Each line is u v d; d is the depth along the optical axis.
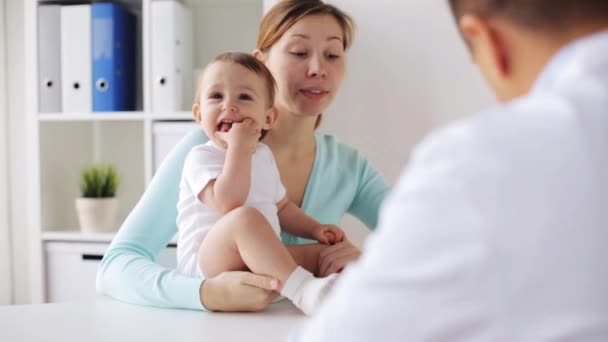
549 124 0.40
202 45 2.35
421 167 0.42
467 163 0.39
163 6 2.04
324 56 1.38
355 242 1.81
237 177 1.16
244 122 1.22
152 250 1.29
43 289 2.11
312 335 0.44
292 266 1.00
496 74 0.49
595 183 0.38
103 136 2.49
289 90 1.37
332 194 1.47
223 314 0.97
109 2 2.22
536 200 0.37
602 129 0.39
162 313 0.98
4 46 2.47
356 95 1.79
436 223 0.39
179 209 1.24
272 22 1.40
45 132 2.19
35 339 0.82
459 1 0.50
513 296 0.36
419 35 1.76
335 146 1.53
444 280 0.38
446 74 1.76
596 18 0.44
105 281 1.14
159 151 2.04
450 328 0.37
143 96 2.28
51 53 2.12
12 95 2.49
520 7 0.45
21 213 2.52
